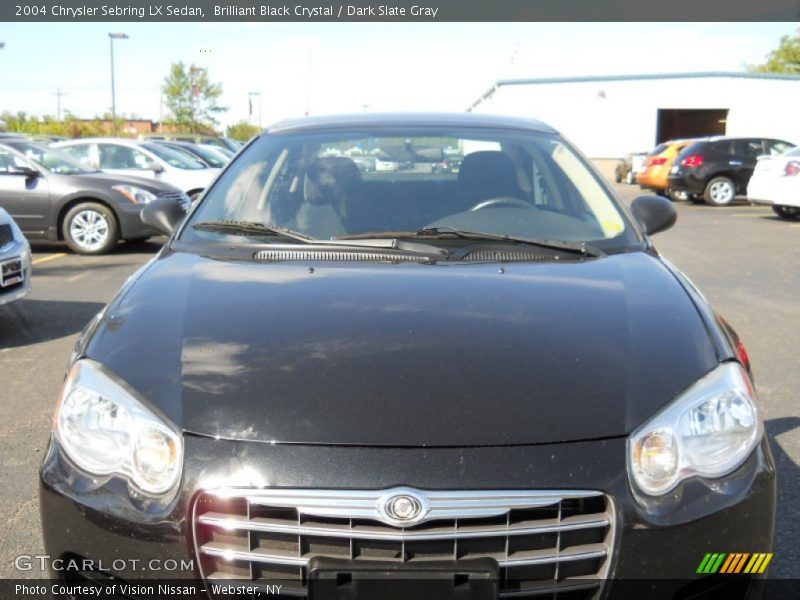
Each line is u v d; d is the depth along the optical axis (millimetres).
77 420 2086
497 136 3701
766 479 2029
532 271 2697
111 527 1946
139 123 60188
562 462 1886
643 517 1880
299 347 2174
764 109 36688
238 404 1994
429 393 1998
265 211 3271
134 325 2342
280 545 1878
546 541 1872
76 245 10719
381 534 1829
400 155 3523
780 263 9984
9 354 5723
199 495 1896
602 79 39000
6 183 10578
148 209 3566
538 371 2070
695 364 2133
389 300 2428
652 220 3508
